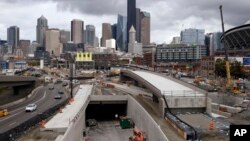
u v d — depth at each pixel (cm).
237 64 19088
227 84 14538
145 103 8438
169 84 8662
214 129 5225
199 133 4994
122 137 7050
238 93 12062
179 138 5081
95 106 10331
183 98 6975
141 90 12069
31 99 10569
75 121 5434
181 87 8212
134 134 6906
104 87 13888
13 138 4419
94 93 11212
